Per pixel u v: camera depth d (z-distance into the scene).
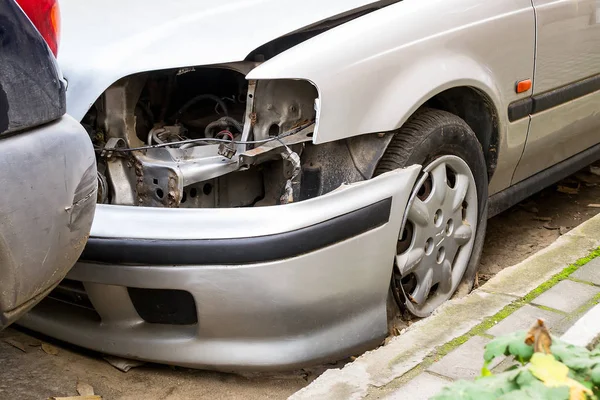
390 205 2.75
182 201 2.77
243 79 3.13
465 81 3.04
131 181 2.81
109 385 2.74
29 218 1.91
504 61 3.26
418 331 2.39
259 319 2.56
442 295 3.19
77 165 2.06
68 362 2.88
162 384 2.76
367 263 2.72
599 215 3.24
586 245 2.95
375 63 2.77
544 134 3.64
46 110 2.00
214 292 2.51
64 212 2.02
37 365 2.85
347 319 2.74
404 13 2.94
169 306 2.63
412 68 2.88
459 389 1.43
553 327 2.38
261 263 2.49
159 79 3.06
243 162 2.69
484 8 3.18
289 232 2.50
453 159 3.07
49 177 1.96
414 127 2.95
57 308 2.85
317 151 2.89
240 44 2.80
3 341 3.00
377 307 2.82
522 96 3.41
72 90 2.79
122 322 2.69
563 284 2.65
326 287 2.62
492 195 3.54
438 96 3.24
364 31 2.79
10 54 1.90
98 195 2.73
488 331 2.37
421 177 2.94
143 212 2.56
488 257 3.89
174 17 2.99
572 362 1.49
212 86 3.23
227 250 2.47
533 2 3.40
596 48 3.83
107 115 2.82
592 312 2.32
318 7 3.03
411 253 2.95
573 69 3.71
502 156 3.41
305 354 2.64
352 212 2.63
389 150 2.90
